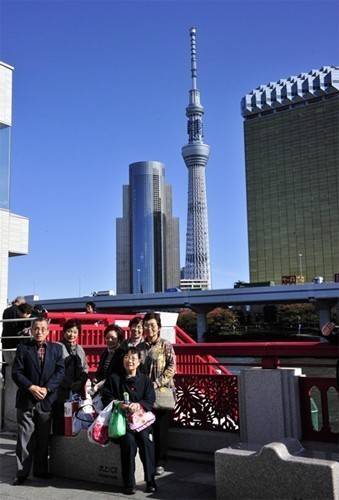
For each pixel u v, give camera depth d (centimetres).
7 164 1484
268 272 19500
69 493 578
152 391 621
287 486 482
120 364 632
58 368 655
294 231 19275
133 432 583
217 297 9425
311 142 19888
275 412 647
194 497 554
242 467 508
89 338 1012
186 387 739
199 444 709
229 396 703
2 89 1472
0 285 1448
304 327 10631
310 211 19125
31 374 646
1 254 1448
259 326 11350
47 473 641
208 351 713
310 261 18712
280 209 19825
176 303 9806
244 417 671
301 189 19588
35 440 640
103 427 594
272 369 661
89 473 623
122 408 586
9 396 902
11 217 2048
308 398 643
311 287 8669
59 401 659
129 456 577
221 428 707
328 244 18538
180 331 1220
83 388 674
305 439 637
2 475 655
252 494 500
